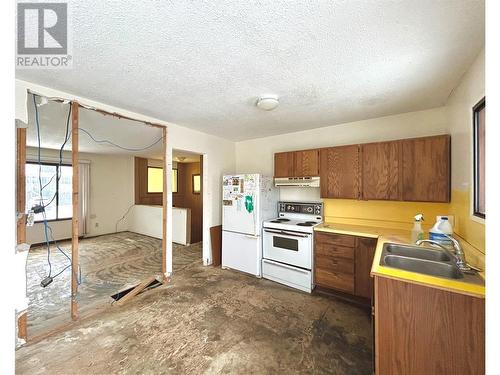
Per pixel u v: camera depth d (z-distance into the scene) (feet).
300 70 5.91
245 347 6.18
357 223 10.24
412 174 8.07
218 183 13.52
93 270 11.80
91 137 12.69
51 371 5.35
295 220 11.42
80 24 4.21
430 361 4.18
